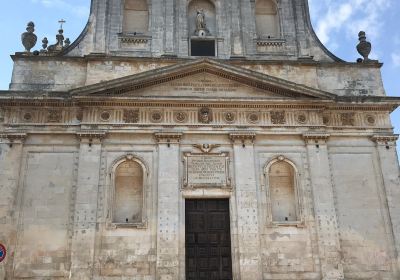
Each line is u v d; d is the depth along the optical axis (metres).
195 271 28.98
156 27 34.34
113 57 32.69
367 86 34.31
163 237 28.73
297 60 33.97
